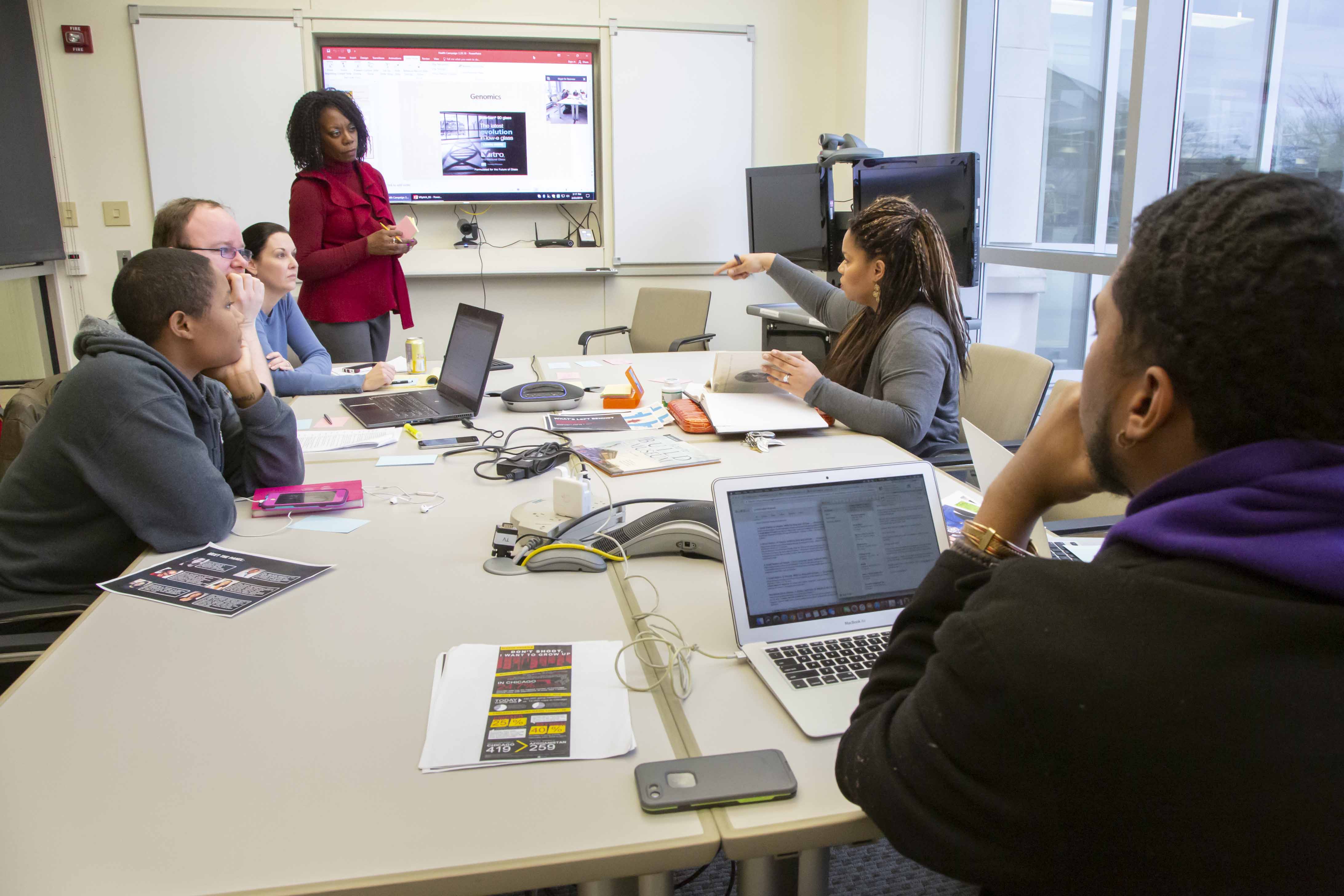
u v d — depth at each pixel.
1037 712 0.53
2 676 1.31
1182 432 0.56
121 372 1.38
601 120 4.61
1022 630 0.56
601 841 0.75
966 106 4.44
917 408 2.07
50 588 1.44
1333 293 0.49
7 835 0.75
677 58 4.55
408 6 4.29
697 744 0.89
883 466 1.19
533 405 2.41
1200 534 0.53
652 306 4.45
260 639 1.11
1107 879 0.54
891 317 2.22
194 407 1.54
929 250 2.19
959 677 0.58
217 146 4.23
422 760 0.85
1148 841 0.52
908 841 0.62
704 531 1.38
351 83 4.31
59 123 4.12
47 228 4.07
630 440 2.05
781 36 4.68
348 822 0.77
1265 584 0.51
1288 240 0.49
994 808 0.56
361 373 2.97
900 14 4.37
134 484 1.37
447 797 0.80
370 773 0.84
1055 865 0.55
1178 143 3.21
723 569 1.35
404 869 0.71
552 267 4.68
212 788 0.81
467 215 4.67
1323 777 0.49
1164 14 3.09
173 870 0.71
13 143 3.83
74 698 0.96
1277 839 0.50
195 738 0.89
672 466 1.84
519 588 1.27
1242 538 0.51
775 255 3.00
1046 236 4.07
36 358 4.20
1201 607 0.51
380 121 4.37
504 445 2.04
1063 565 0.58
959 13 4.41
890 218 2.21
